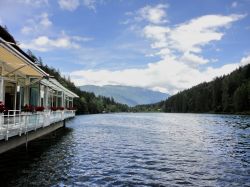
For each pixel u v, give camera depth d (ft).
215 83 504.02
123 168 53.62
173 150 75.15
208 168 54.49
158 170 52.65
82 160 59.98
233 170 53.01
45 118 79.66
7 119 48.75
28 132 64.18
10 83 78.69
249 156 67.15
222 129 147.74
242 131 135.03
